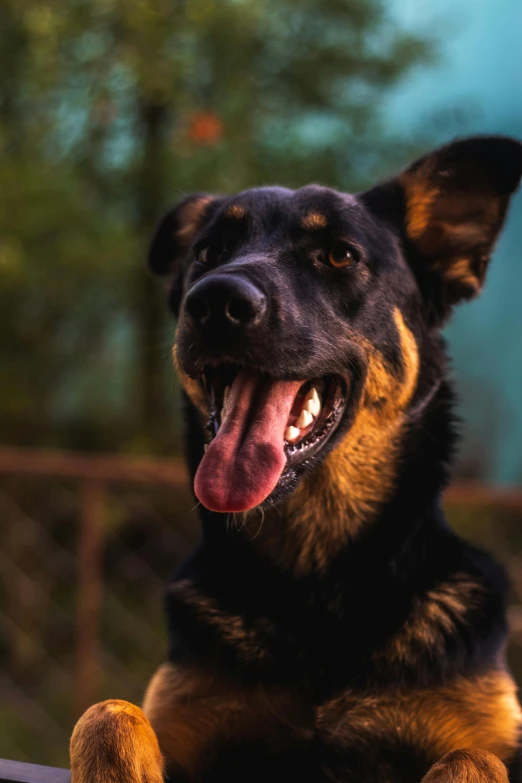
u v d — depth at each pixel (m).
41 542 2.44
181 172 2.60
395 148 2.85
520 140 1.02
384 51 2.78
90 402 3.04
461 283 1.06
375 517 0.97
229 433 0.93
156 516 2.43
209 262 1.02
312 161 2.71
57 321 2.71
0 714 2.17
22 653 2.38
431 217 1.05
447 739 0.90
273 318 0.92
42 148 2.60
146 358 2.85
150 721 0.92
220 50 2.56
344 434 0.97
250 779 0.92
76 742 0.86
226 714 0.91
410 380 1.01
